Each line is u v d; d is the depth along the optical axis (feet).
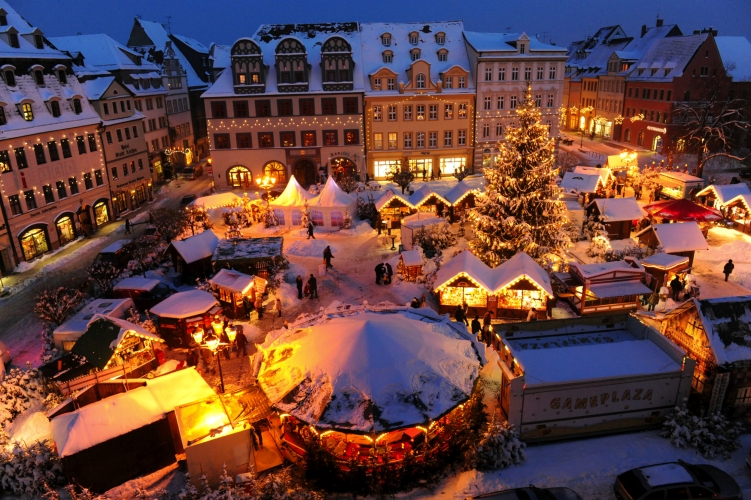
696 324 58.65
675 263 90.48
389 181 187.32
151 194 183.21
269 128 185.26
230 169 189.67
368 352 54.39
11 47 126.52
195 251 104.01
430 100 187.01
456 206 138.62
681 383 56.18
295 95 181.37
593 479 49.47
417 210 135.95
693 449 53.21
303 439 53.62
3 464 53.57
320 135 186.50
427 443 51.96
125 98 169.68
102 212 152.76
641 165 199.00
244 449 52.54
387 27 198.90
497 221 98.48
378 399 50.70
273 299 95.20
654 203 124.57
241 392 58.54
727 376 54.75
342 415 49.78
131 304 88.33
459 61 192.34
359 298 95.86
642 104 231.50
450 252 114.32
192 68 257.75
